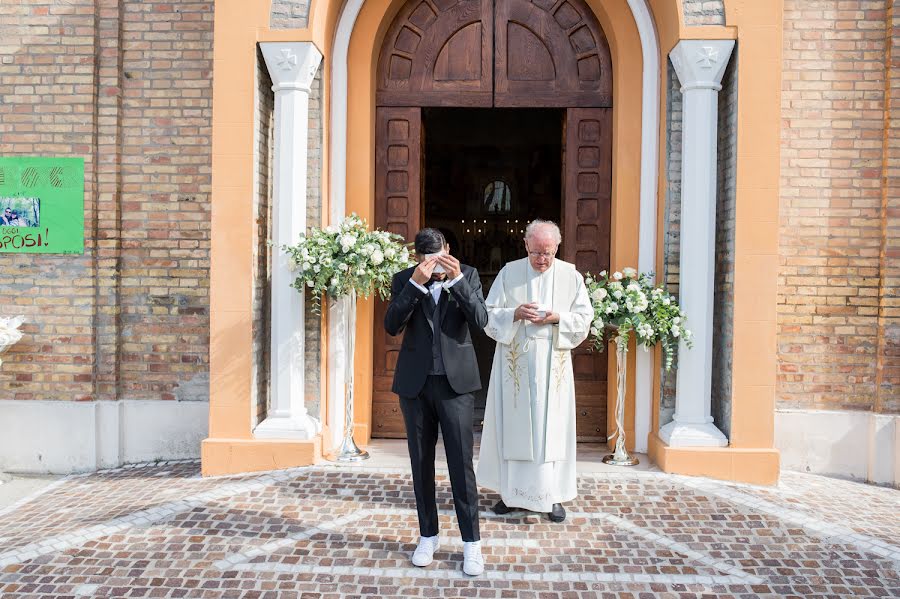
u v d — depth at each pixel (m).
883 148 5.06
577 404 5.60
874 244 5.10
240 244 4.79
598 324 4.66
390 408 5.68
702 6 4.69
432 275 3.35
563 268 3.99
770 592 3.18
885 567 3.44
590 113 5.51
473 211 12.78
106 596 3.09
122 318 5.35
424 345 3.28
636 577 3.30
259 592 3.13
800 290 5.16
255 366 4.86
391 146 5.59
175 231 5.30
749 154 4.63
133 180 5.31
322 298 5.20
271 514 3.99
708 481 4.59
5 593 3.12
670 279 4.96
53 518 4.08
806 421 5.13
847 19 5.08
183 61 5.27
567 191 5.53
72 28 5.20
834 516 4.12
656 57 5.19
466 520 3.31
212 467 4.80
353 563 3.40
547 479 3.86
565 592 3.16
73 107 5.21
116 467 5.29
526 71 5.53
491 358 9.34
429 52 5.55
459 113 12.34
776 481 4.65
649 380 5.22
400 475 4.66
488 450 4.05
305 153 4.93
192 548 3.56
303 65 4.81
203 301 5.31
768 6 4.61
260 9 4.79
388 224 5.61
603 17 5.36
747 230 4.64
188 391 5.34
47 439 5.23
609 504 4.17
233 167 4.79
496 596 3.12
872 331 5.11
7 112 5.23
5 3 5.22
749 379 4.67
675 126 4.97
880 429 5.01
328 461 4.93
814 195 5.13
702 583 3.25
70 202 5.22
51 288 5.24
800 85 5.12
